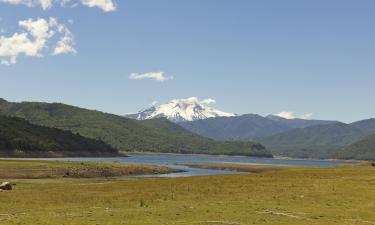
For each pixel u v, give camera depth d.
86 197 52.56
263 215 39.78
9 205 46.25
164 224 35.09
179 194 54.84
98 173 125.06
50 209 43.66
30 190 61.06
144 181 74.50
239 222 36.44
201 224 35.19
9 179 97.94
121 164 150.50
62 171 116.38
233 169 186.75
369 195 52.44
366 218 39.41
